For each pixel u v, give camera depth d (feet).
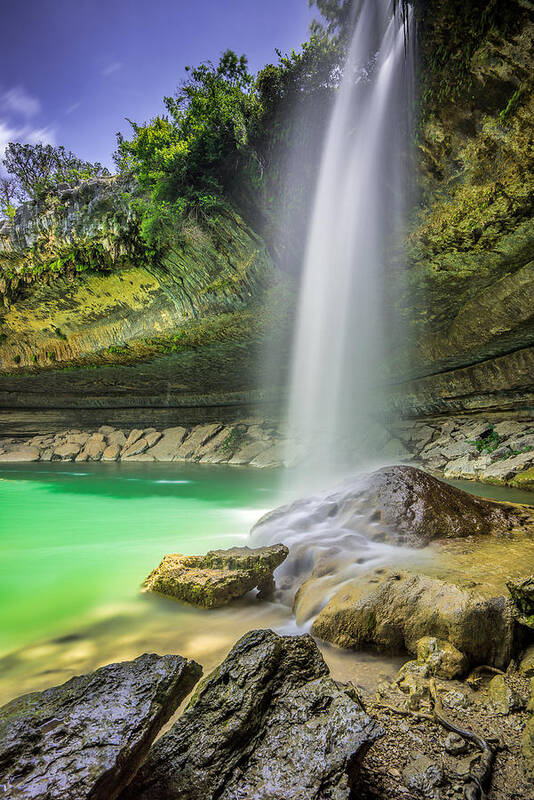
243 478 49.83
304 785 5.47
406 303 42.39
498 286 36.86
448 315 43.78
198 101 33.73
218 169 35.50
